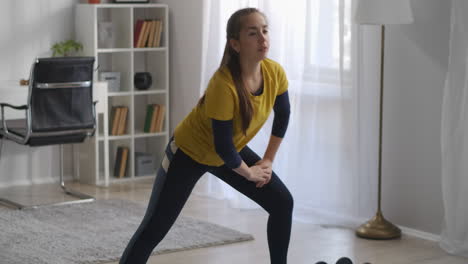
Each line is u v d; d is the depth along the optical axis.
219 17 5.54
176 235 4.39
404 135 4.54
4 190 5.79
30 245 4.20
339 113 4.75
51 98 5.08
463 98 4.02
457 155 4.09
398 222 4.62
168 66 6.34
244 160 2.98
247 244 4.28
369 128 4.65
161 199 2.89
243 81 2.77
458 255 4.10
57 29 6.05
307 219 4.86
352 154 4.70
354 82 4.62
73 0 6.10
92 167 6.00
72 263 3.87
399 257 4.05
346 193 4.76
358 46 4.57
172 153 2.89
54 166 6.16
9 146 5.92
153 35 6.24
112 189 5.86
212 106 2.71
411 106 4.48
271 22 5.02
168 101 6.36
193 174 2.90
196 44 6.08
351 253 4.13
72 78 5.11
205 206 5.29
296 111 4.97
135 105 6.54
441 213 4.37
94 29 5.90
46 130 5.11
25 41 5.92
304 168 4.93
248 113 2.73
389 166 4.64
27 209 5.07
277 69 2.90
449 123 4.10
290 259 4.02
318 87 4.82
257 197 2.96
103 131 6.02
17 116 5.40
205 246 4.21
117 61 6.27
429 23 4.32
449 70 4.06
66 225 4.67
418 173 4.48
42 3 5.96
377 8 4.11
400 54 4.50
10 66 5.87
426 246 4.27
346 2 4.60
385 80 4.61
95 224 4.70
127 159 6.27
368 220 4.62
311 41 4.84
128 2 6.16
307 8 4.81
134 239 2.90
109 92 6.05
